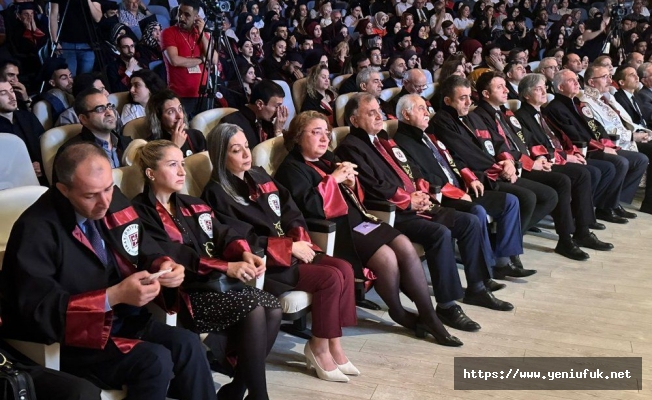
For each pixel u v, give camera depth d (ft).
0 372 5.92
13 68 13.93
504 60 25.11
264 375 8.05
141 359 6.86
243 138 9.38
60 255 6.78
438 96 16.98
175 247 8.16
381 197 11.21
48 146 10.20
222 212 9.31
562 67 22.33
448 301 10.99
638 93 19.86
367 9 33.83
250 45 20.67
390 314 10.69
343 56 23.75
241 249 8.59
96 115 10.41
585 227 15.05
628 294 12.60
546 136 15.88
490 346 10.46
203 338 8.73
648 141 18.28
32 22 17.44
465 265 11.86
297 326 10.55
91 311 6.54
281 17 28.22
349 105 11.75
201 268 8.17
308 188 10.30
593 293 12.60
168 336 7.35
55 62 15.03
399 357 10.03
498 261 13.23
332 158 11.13
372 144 11.75
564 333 10.97
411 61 22.36
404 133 12.73
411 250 10.48
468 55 27.55
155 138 11.26
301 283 9.21
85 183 6.59
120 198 7.59
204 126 12.38
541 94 15.83
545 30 34.19
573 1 40.96
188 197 8.79
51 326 6.49
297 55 21.97
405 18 31.04
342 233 10.41
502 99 14.76
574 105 16.97
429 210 11.64
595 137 16.89
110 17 19.76
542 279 13.21
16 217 7.48
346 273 9.45
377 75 16.76
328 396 8.93
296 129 10.58
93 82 13.47
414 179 12.19
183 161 8.89
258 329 7.95
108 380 6.91
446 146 13.67
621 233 16.07
